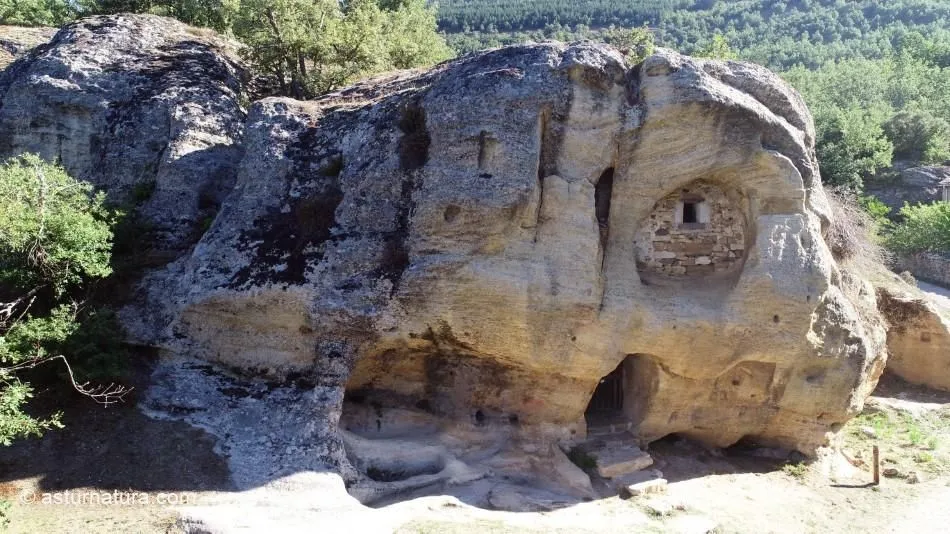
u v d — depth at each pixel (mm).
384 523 9180
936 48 62906
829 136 37906
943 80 53812
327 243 11672
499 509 10320
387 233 11539
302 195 12375
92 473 9562
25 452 9719
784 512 11172
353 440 11258
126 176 15242
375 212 11719
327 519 9117
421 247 11172
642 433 12594
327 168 12508
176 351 11773
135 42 17656
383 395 12359
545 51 11305
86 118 16047
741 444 13516
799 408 12203
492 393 12070
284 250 11812
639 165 11141
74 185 12617
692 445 13219
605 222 11438
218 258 12047
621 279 11219
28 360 10094
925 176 38062
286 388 11195
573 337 11023
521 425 12086
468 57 12602
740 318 11242
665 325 11203
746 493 11719
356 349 11211
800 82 50656
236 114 16344
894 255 30812
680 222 11898
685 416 12516
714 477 12188
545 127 11133
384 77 14961
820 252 11266
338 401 10898
